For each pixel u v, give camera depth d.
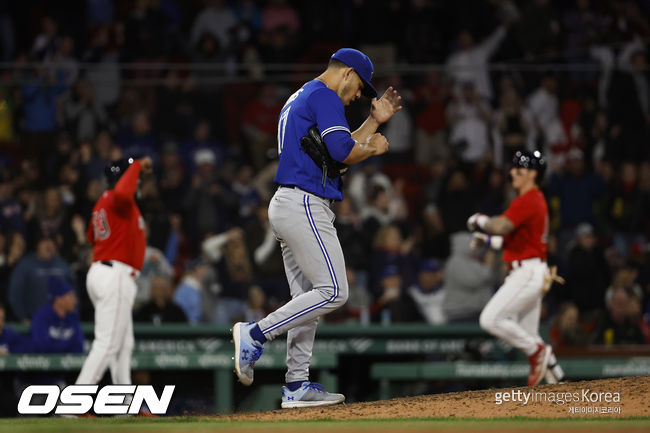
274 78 46.72
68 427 13.38
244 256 37.19
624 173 44.12
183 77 47.25
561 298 38.81
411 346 31.33
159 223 37.19
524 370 29.25
